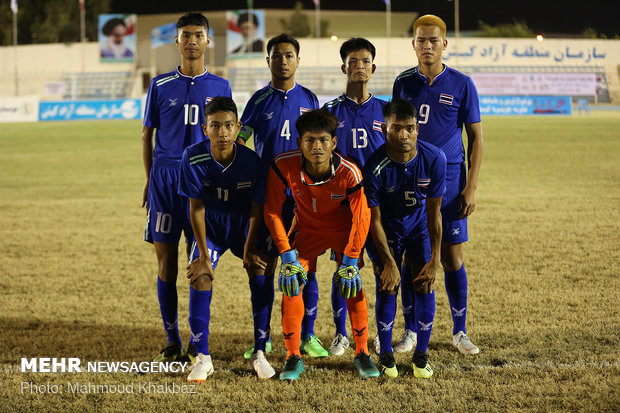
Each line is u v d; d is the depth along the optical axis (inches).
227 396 136.9
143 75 1835.6
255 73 1653.5
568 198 388.5
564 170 507.5
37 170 573.6
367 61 165.6
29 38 2036.2
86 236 317.1
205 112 146.6
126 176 530.6
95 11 2090.3
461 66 1627.7
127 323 189.9
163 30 1748.3
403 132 139.3
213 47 1878.7
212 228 157.6
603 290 209.3
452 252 167.2
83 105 1234.0
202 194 151.3
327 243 154.3
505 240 286.5
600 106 1450.5
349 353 165.5
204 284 149.8
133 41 1756.9
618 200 377.4
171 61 1830.7
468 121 170.6
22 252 285.3
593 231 298.7
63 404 134.1
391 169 145.3
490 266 244.2
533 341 164.4
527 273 233.0
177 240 167.9
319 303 208.2
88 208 393.4
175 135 169.5
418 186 146.6
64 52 1815.9
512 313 188.5
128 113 1232.2
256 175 151.1
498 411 125.6
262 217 157.2
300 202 148.0
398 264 157.6
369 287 225.8
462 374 145.7
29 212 382.6
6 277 243.8
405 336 169.0
